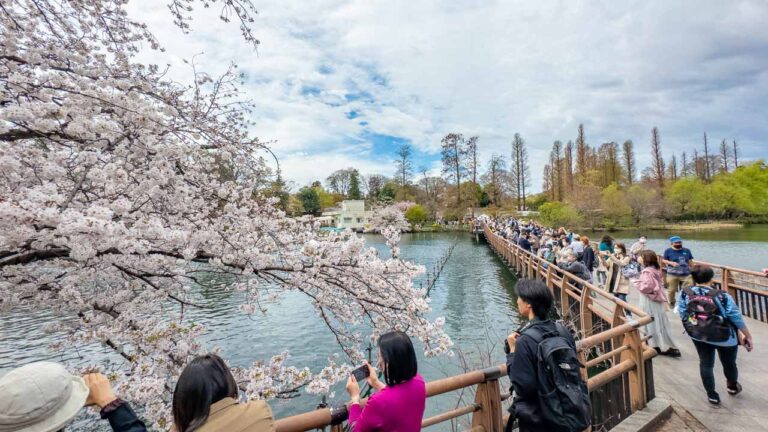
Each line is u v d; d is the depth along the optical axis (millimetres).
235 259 3148
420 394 1583
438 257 27266
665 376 3953
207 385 1150
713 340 3270
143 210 3041
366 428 1474
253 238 3404
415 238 46312
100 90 2857
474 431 2088
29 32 3051
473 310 12602
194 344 2998
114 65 3506
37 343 8023
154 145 2941
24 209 1915
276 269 3299
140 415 2490
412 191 66375
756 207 38156
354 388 1669
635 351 3186
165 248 2932
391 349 1562
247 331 10914
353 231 3703
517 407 1767
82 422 4129
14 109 2371
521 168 61219
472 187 54688
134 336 2713
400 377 1561
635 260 8133
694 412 3207
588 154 57312
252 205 3857
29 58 2920
